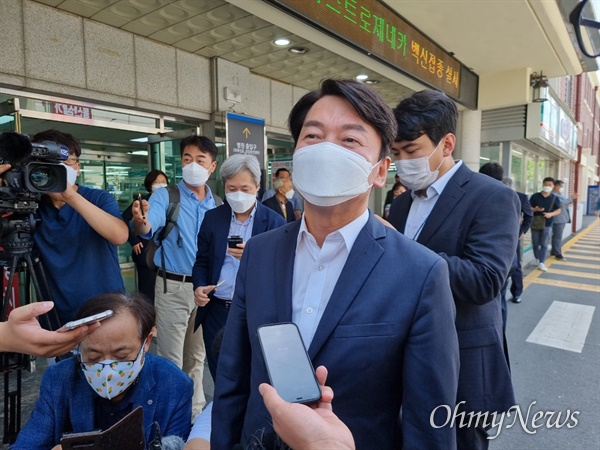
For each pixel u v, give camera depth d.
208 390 3.03
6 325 0.93
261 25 3.51
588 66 6.67
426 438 0.87
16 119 3.12
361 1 3.78
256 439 0.86
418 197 1.80
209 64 4.35
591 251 10.34
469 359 1.50
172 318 2.56
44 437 1.36
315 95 1.01
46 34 3.10
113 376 1.31
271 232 1.16
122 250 5.07
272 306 1.00
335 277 0.98
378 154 0.99
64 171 1.63
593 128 30.45
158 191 2.62
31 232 1.67
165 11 3.24
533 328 4.37
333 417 0.72
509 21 4.74
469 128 7.05
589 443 2.38
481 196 1.53
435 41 5.30
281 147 6.23
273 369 0.78
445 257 1.45
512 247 1.47
